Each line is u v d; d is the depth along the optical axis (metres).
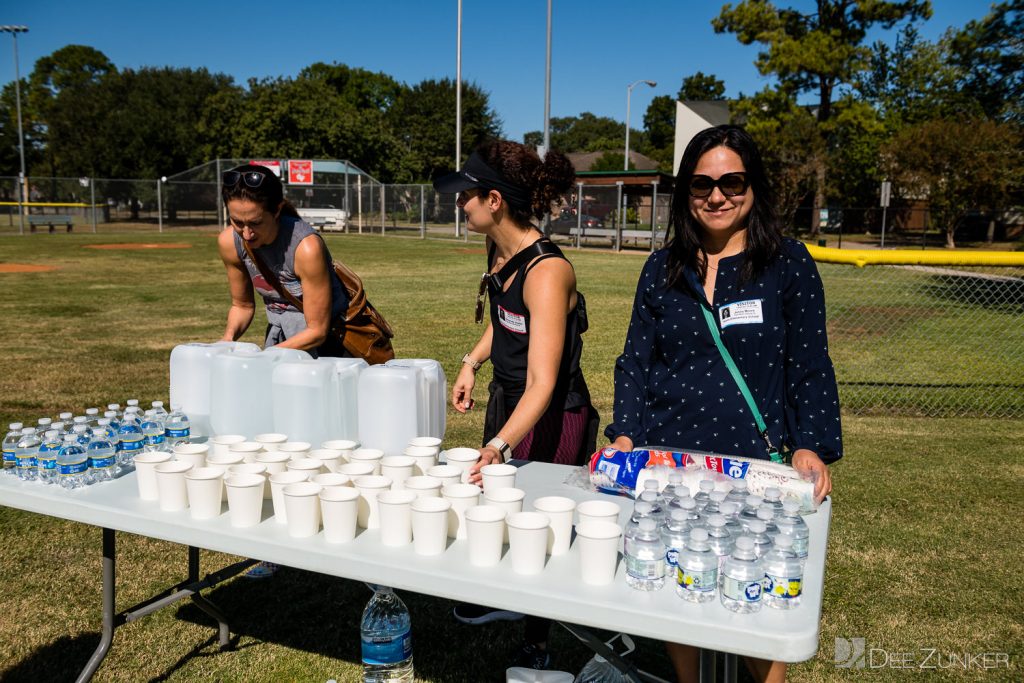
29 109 58.59
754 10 36.16
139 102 43.50
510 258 2.32
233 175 2.79
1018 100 31.50
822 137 36.66
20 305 11.72
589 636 2.04
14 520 4.02
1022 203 28.86
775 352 2.11
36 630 2.97
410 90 55.91
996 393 7.05
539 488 2.11
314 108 43.50
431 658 2.88
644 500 1.58
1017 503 4.34
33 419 5.54
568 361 2.44
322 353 3.21
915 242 30.81
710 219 2.06
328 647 2.94
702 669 1.68
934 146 28.33
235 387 2.41
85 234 31.97
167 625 3.06
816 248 5.89
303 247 2.92
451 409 6.25
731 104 38.00
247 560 3.06
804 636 1.32
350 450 2.20
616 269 19.02
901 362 8.44
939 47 41.91
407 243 28.86
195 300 12.59
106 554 2.40
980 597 3.28
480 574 1.56
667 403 2.21
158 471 1.90
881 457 5.19
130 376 7.03
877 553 3.69
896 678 2.72
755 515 1.59
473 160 2.27
